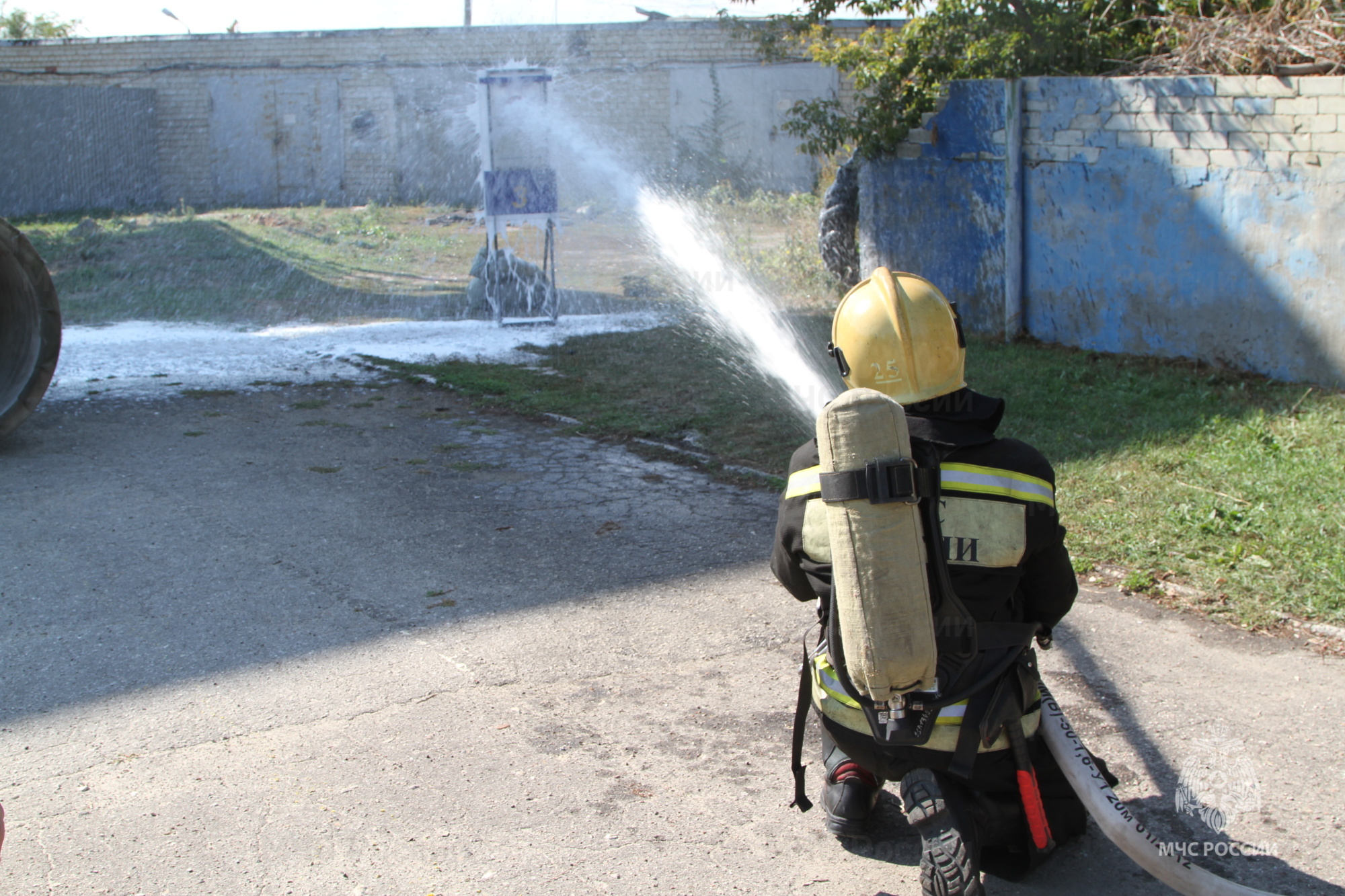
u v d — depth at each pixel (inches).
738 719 151.0
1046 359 363.9
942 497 93.4
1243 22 339.6
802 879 116.6
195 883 116.3
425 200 1062.4
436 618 185.2
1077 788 103.0
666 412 323.3
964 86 400.5
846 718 100.9
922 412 98.0
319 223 898.1
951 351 98.8
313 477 267.9
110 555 213.8
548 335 452.4
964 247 414.6
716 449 285.4
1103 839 122.6
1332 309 308.0
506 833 124.9
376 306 546.9
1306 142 307.7
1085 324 377.1
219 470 273.3
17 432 308.7
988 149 396.5
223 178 1100.5
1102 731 144.3
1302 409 287.6
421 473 270.8
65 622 182.7
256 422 322.7
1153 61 366.6
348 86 1063.6
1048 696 110.0
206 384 374.6
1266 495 219.3
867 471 86.4
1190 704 150.5
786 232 716.7
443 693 158.7
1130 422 279.4
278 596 194.4
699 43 1012.5
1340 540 195.3
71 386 369.4
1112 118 355.9
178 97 1090.7
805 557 99.1
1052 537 95.0
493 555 214.8
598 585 199.0
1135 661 163.0
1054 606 101.4
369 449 293.1
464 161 1059.3
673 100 1026.1
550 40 1028.5
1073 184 371.9
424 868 118.8
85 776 137.3
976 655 95.6
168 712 153.3
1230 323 334.0
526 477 266.8
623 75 1027.9
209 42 1073.5
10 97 971.3
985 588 94.1
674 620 183.8
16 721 150.9
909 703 93.4
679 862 119.5
